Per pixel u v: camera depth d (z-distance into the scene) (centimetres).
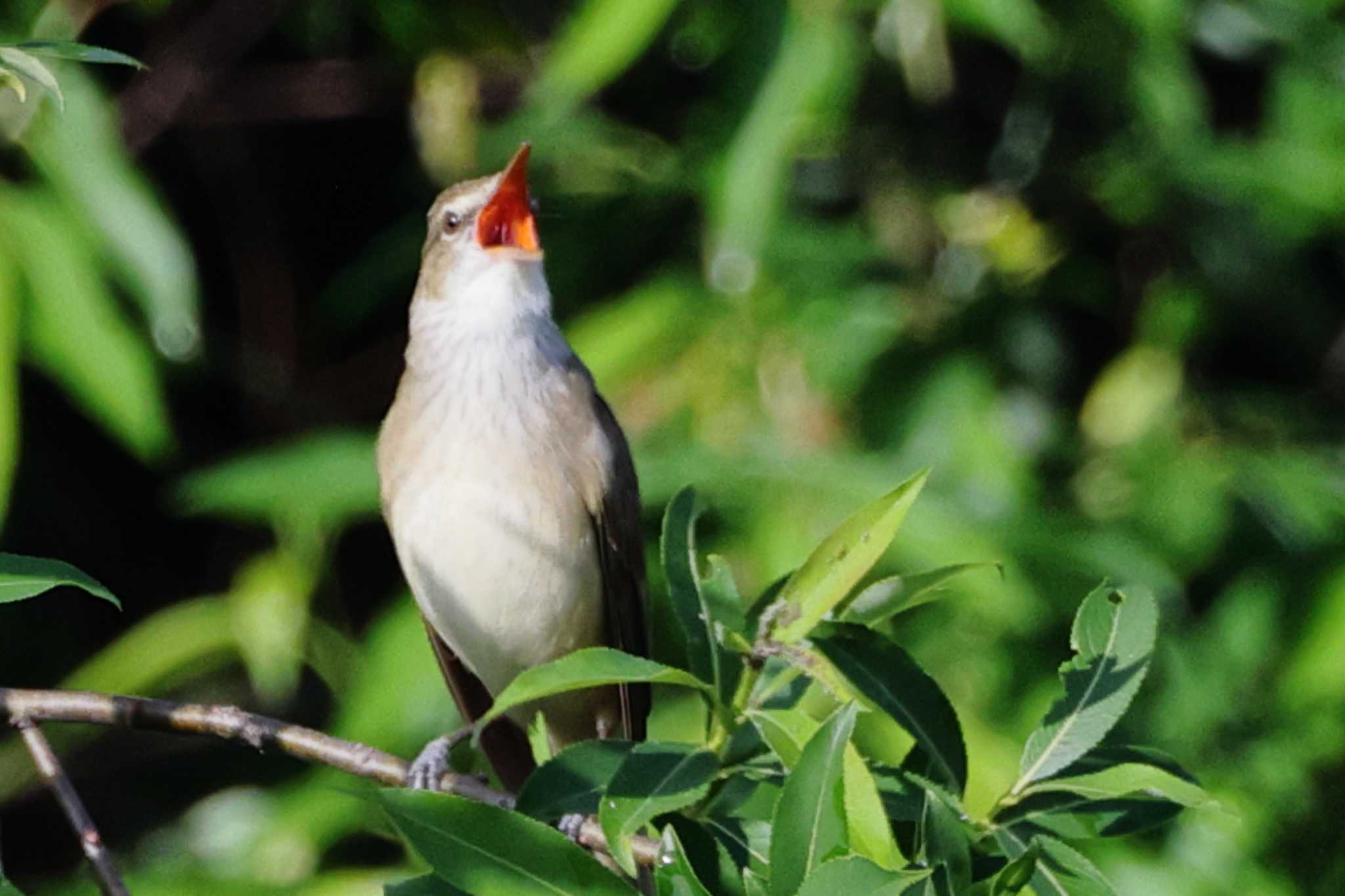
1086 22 1108
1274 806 1038
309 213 1261
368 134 1253
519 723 752
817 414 1035
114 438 1255
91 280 973
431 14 1201
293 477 1013
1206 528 1072
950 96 1193
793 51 996
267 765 1220
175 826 1165
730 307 1057
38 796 1227
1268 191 1091
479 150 1179
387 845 1098
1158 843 1031
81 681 1083
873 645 484
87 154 1004
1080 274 1178
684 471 992
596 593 723
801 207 1181
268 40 1234
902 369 1098
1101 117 1194
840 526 469
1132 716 1043
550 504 704
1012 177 1190
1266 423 1155
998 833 476
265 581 1098
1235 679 1059
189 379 1247
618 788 457
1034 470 1119
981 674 1030
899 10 1072
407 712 988
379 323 1263
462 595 711
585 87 980
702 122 1138
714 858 473
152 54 1205
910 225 1166
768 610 462
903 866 438
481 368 703
